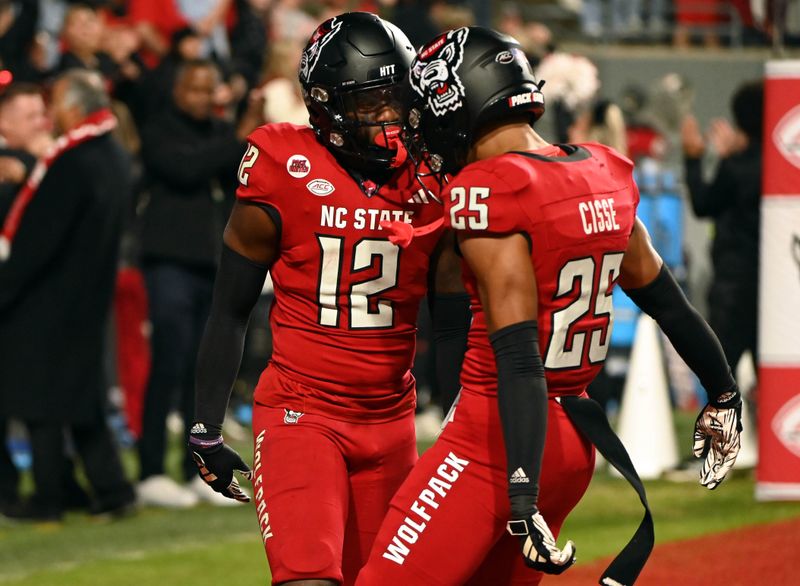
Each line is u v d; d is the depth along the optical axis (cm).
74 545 2161
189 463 2544
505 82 1021
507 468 966
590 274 1017
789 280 2347
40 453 2302
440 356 1199
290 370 1195
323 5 4122
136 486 2522
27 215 2227
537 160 1007
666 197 3762
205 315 2542
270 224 1164
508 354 977
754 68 4225
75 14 2984
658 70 4191
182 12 3850
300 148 1163
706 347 1119
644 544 1031
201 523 2338
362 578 1055
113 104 2842
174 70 2908
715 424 1159
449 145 1044
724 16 4462
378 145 1141
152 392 2497
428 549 1038
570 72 2936
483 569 1116
